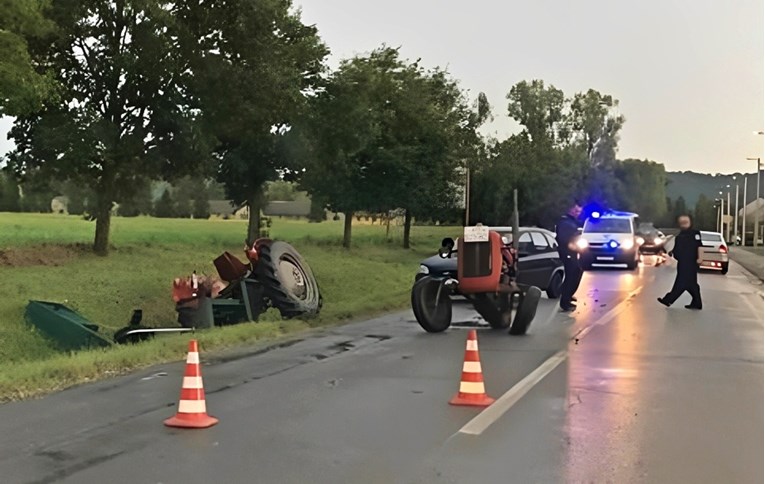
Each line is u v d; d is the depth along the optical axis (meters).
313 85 26.89
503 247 14.04
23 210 55.91
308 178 32.41
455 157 39.94
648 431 7.17
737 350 11.77
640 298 19.83
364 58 32.69
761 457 6.41
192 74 19.91
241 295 14.44
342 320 15.39
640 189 103.69
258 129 21.80
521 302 13.38
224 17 19.72
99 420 7.46
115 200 22.33
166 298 17.62
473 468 6.06
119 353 10.37
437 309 13.82
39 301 13.65
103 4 19.06
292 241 36.94
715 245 32.16
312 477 5.84
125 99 20.30
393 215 43.72
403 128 35.97
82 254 21.20
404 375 9.82
